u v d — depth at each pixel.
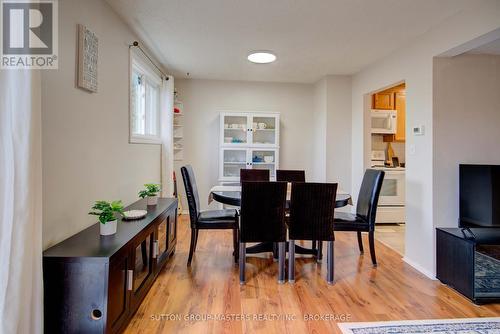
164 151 4.32
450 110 2.80
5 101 1.35
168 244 3.01
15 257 1.33
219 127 5.20
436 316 2.11
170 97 4.35
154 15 2.70
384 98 4.93
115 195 2.69
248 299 2.33
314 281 2.66
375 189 2.99
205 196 5.26
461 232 2.56
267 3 2.46
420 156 2.97
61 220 1.86
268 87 5.31
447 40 2.63
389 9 2.52
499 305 2.26
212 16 2.71
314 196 2.55
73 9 1.99
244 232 2.58
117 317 1.72
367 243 3.80
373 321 2.04
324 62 4.06
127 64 2.94
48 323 1.58
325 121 4.78
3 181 1.34
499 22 2.16
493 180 2.53
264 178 4.04
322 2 2.43
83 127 2.13
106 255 1.61
